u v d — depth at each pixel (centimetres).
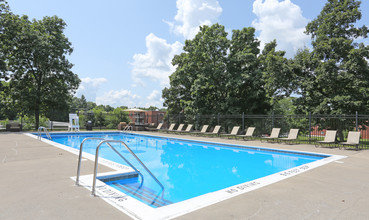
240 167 833
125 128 2394
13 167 623
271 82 1670
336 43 1474
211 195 409
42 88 2667
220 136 1789
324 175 566
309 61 1553
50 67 2552
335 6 1680
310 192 430
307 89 1510
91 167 624
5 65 2341
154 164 864
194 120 2223
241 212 329
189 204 360
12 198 380
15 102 2622
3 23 2242
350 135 1075
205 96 2545
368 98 1438
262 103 2383
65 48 2680
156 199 471
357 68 1359
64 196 391
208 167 830
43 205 349
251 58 2144
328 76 1416
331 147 1134
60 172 564
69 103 2941
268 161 944
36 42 2364
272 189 448
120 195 398
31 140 1322
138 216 308
